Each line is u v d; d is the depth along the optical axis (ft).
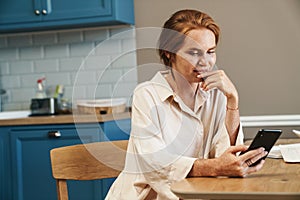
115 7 14.14
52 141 13.78
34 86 16.05
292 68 13.99
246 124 14.20
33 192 13.99
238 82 14.28
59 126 13.71
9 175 14.10
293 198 4.72
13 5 14.97
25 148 13.97
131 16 14.92
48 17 14.70
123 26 15.30
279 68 14.06
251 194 4.81
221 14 14.34
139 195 6.13
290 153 7.17
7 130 14.03
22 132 13.94
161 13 14.79
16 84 16.17
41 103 15.08
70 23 14.55
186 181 5.51
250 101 14.21
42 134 13.80
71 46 15.74
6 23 15.03
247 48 14.20
